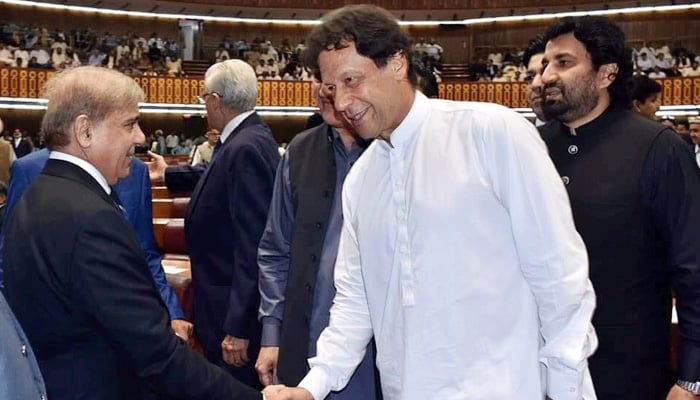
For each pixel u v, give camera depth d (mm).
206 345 3082
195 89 19672
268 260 2652
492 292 1743
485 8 21000
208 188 2996
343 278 2141
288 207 2588
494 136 1731
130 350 1785
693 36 19672
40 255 1794
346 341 2100
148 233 3098
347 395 2330
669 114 17578
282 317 2535
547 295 1698
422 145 1795
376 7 1782
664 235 2166
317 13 21531
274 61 20906
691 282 2078
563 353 1658
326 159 2484
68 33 20016
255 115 3105
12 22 19969
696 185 2137
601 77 2250
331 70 1744
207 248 3035
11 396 1506
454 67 20422
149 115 19984
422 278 1768
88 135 1914
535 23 21141
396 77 1768
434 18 21469
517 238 1718
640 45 20172
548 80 2271
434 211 1750
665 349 2260
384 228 1878
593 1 19922
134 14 21406
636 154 2193
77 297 1767
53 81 1967
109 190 2029
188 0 20766
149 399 2043
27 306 1820
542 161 1730
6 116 18406
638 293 2186
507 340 1760
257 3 21234
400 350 1857
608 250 2182
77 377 1842
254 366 2957
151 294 1835
